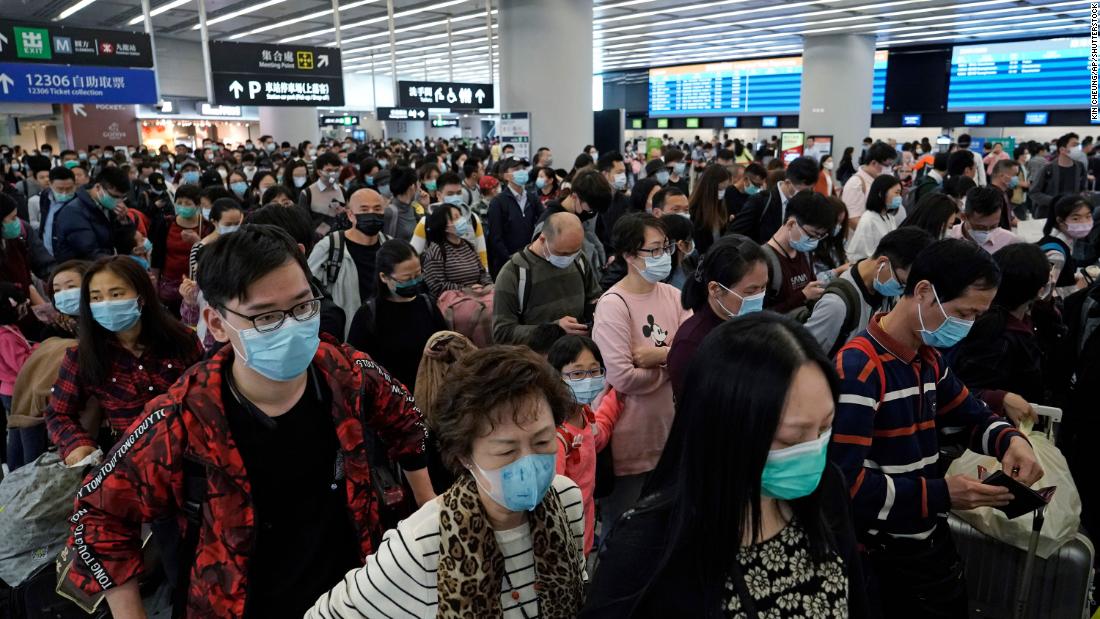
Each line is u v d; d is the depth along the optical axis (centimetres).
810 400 108
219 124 2716
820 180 765
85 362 241
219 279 135
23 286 434
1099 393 282
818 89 1898
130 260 243
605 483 267
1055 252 397
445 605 122
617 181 808
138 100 886
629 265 276
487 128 3728
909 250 245
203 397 141
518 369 121
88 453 237
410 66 2933
